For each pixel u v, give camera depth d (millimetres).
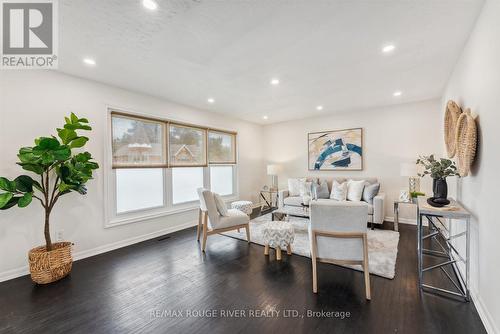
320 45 2232
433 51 2350
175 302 1951
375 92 3695
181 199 4320
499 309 1448
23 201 2111
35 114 2570
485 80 1678
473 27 1922
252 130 6145
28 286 2225
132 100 3490
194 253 3037
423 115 4180
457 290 2061
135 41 2135
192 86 3340
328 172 5312
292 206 4840
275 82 3215
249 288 2160
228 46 2242
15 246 2418
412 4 1665
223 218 3191
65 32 1970
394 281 2238
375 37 2096
